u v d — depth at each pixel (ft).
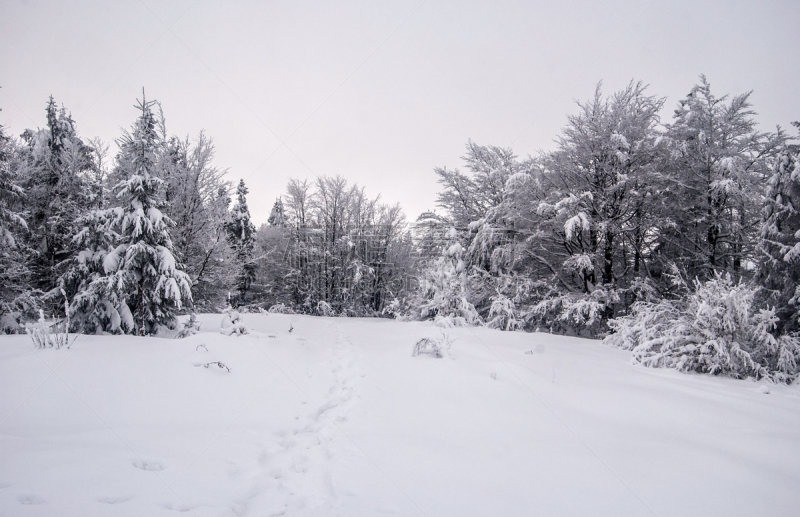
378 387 20.11
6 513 6.33
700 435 13.98
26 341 22.26
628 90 53.16
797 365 23.93
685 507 8.87
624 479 10.29
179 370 18.57
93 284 29.37
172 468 9.77
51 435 10.78
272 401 17.21
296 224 103.76
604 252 54.90
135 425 12.56
